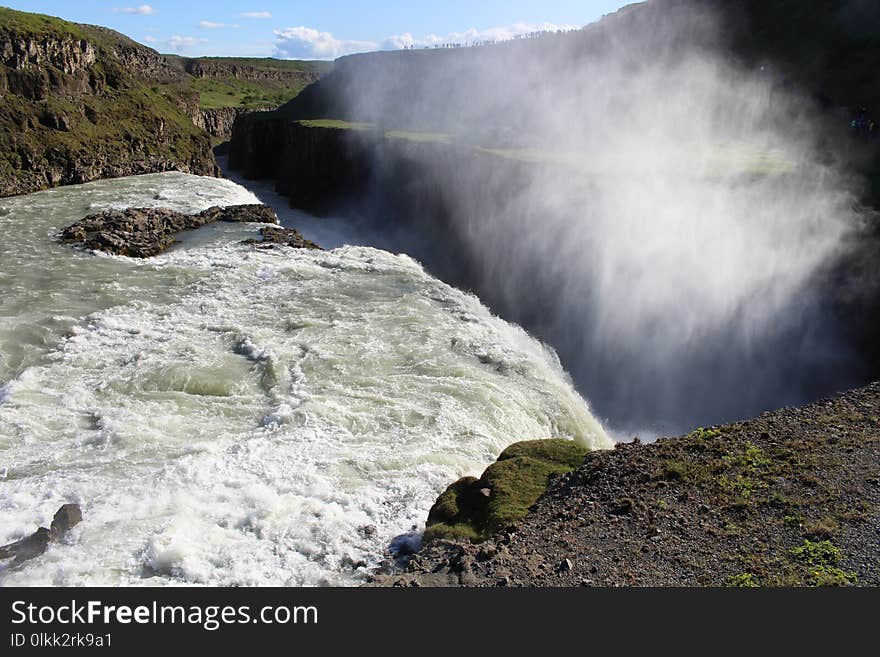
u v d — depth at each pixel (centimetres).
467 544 930
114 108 6188
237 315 2289
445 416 1602
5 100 5253
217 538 1099
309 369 1845
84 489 1265
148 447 1434
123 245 3114
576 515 958
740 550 824
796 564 784
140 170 5784
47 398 1677
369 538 1093
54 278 2723
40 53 5641
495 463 1188
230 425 1564
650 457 1093
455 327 2197
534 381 1884
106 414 1581
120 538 1100
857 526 838
